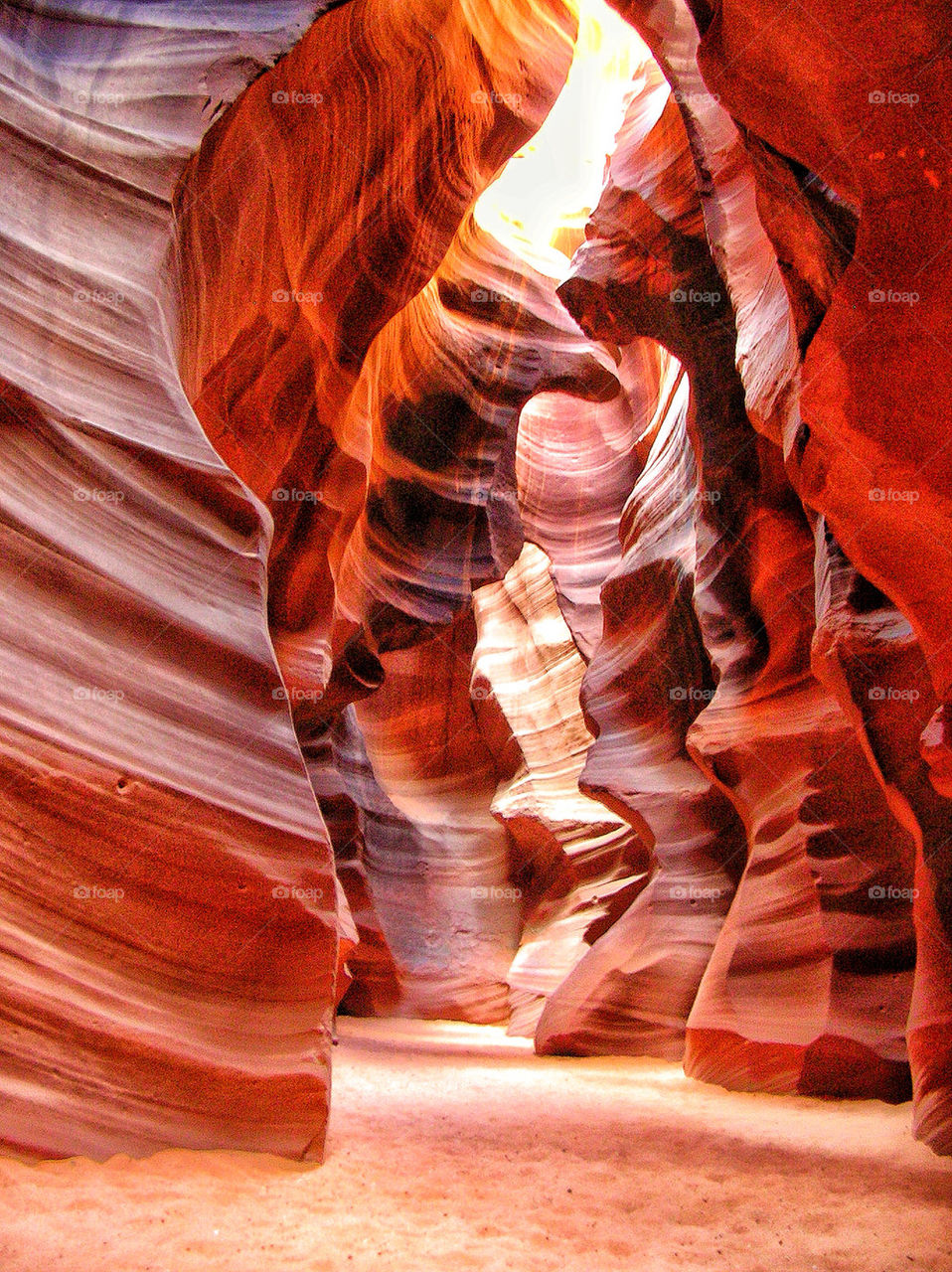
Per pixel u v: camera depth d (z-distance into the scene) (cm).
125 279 523
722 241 884
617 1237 398
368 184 837
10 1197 350
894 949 837
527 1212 425
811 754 937
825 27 399
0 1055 386
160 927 445
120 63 555
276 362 840
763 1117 733
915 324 427
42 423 457
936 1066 616
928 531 488
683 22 927
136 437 496
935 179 405
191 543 508
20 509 442
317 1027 482
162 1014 436
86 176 520
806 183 523
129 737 454
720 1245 395
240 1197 395
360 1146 530
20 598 435
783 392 698
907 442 453
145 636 475
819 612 741
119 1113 412
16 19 525
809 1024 845
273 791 502
